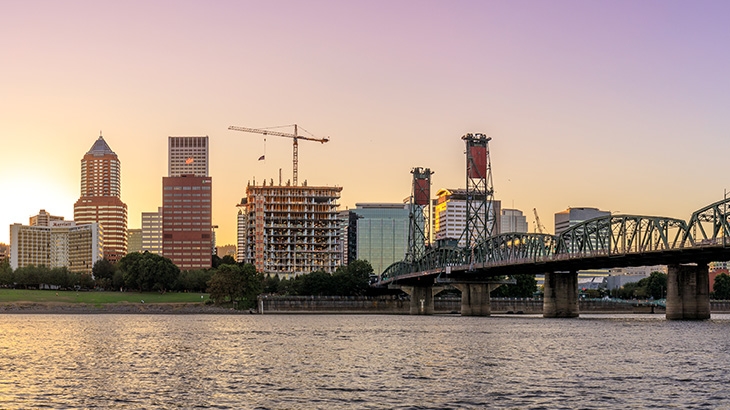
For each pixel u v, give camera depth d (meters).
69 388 87.00
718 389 84.12
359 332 180.38
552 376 94.56
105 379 94.19
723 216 177.75
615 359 113.25
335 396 80.50
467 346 136.75
